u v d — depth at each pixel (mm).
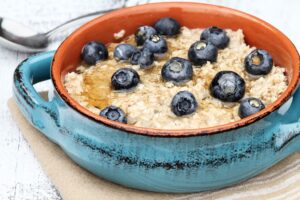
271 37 459
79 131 400
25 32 546
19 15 592
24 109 435
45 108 421
